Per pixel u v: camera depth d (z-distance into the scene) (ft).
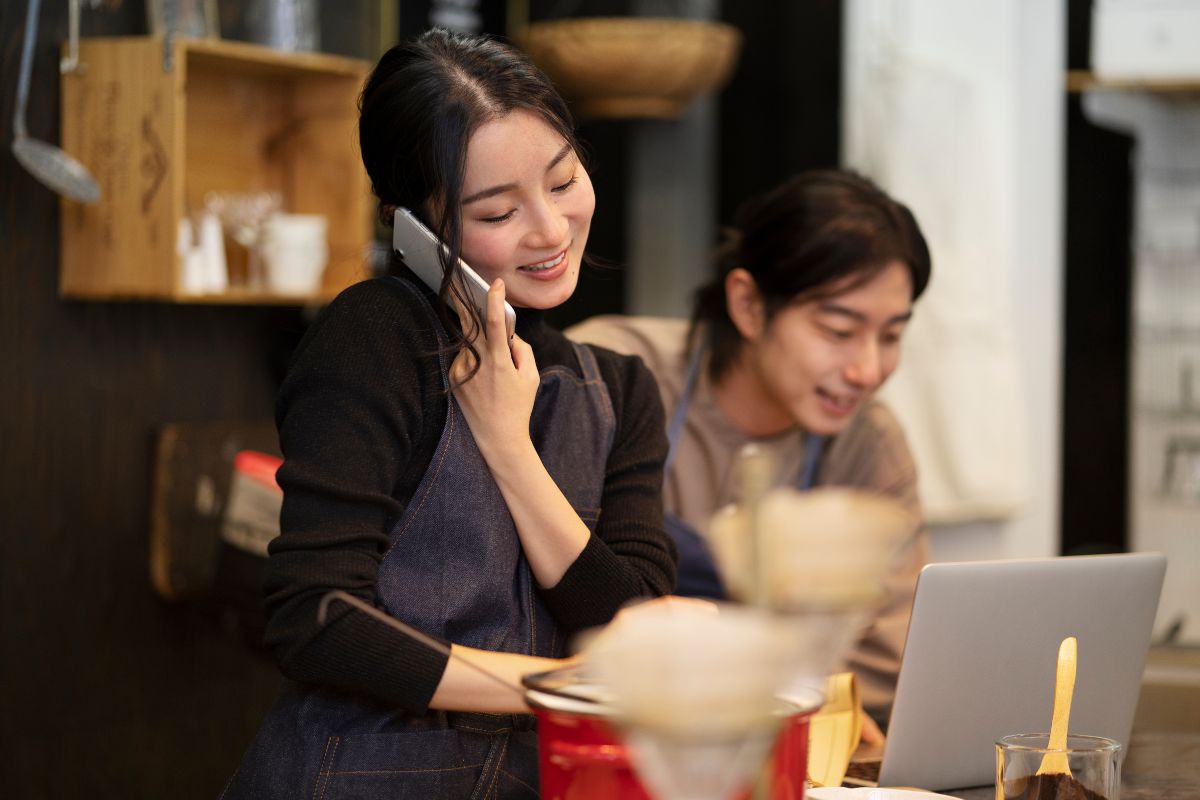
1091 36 10.88
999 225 10.27
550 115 4.61
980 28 10.28
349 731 4.47
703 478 7.32
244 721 10.14
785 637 2.35
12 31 8.37
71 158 8.60
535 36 11.49
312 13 9.54
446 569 4.61
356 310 4.58
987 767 5.00
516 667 4.24
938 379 10.12
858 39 10.96
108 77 8.46
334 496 4.30
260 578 8.86
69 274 8.68
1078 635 4.92
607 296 13.20
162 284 8.34
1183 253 11.06
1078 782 4.06
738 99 12.96
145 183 8.38
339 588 4.20
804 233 6.66
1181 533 11.08
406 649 4.20
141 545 9.31
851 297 6.64
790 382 6.85
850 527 2.45
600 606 4.72
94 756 9.09
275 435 9.91
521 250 4.61
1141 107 11.08
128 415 9.19
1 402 8.48
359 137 4.86
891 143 10.43
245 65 9.07
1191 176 11.02
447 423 4.61
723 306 7.22
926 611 4.60
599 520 5.11
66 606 8.89
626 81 11.48
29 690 8.70
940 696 4.75
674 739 2.35
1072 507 11.28
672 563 5.16
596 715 3.14
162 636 9.50
